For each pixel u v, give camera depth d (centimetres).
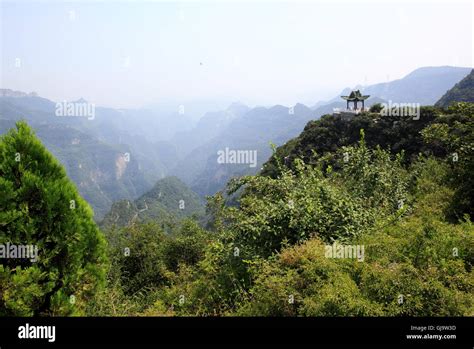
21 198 408
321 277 471
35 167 435
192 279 779
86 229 468
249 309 468
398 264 520
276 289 455
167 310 578
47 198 419
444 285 466
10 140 434
